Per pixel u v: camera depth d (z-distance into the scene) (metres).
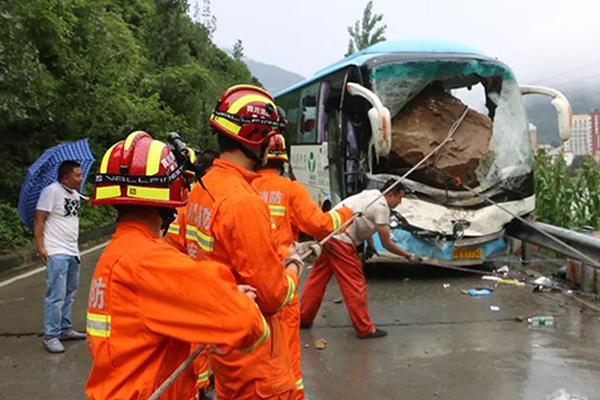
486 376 4.92
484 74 8.76
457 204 8.33
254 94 2.89
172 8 20.97
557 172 10.61
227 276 2.01
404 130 8.29
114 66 15.49
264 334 2.06
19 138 12.98
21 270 9.80
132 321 1.98
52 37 12.92
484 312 6.84
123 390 2.00
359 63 8.63
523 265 9.44
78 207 5.94
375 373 5.03
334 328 6.35
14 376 5.11
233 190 2.70
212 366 2.84
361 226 5.90
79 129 14.35
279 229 4.48
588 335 5.94
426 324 6.41
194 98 20.08
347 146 9.02
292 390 2.84
